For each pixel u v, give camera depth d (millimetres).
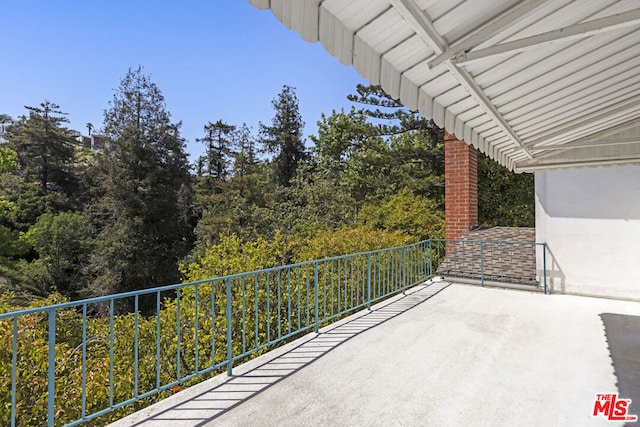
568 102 3211
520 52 2107
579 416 2137
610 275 4891
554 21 1900
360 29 1645
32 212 25656
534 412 2188
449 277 6289
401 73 2141
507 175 13008
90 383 4422
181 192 25578
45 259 21141
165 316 7344
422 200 12367
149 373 6473
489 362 2916
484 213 13352
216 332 6793
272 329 7031
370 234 8430
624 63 2592
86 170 29047
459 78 2242
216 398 2430
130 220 21828
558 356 3016
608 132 4484
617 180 4828
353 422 2109
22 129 30250
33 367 4246
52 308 1902
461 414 2178
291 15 1313
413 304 4824
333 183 18531
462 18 1701
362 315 4363
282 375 2764
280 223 19875
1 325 3969
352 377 2697
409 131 14992
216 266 7984
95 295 20000
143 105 24859
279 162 28812
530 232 6938
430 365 2877
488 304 4750
